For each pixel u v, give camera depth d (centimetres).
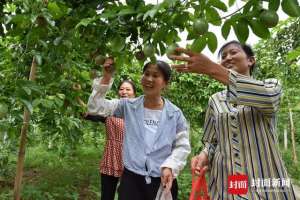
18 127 290
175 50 143
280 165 184
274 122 188
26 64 301
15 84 185
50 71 270
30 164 645
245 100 162
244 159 184
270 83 173
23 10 203
